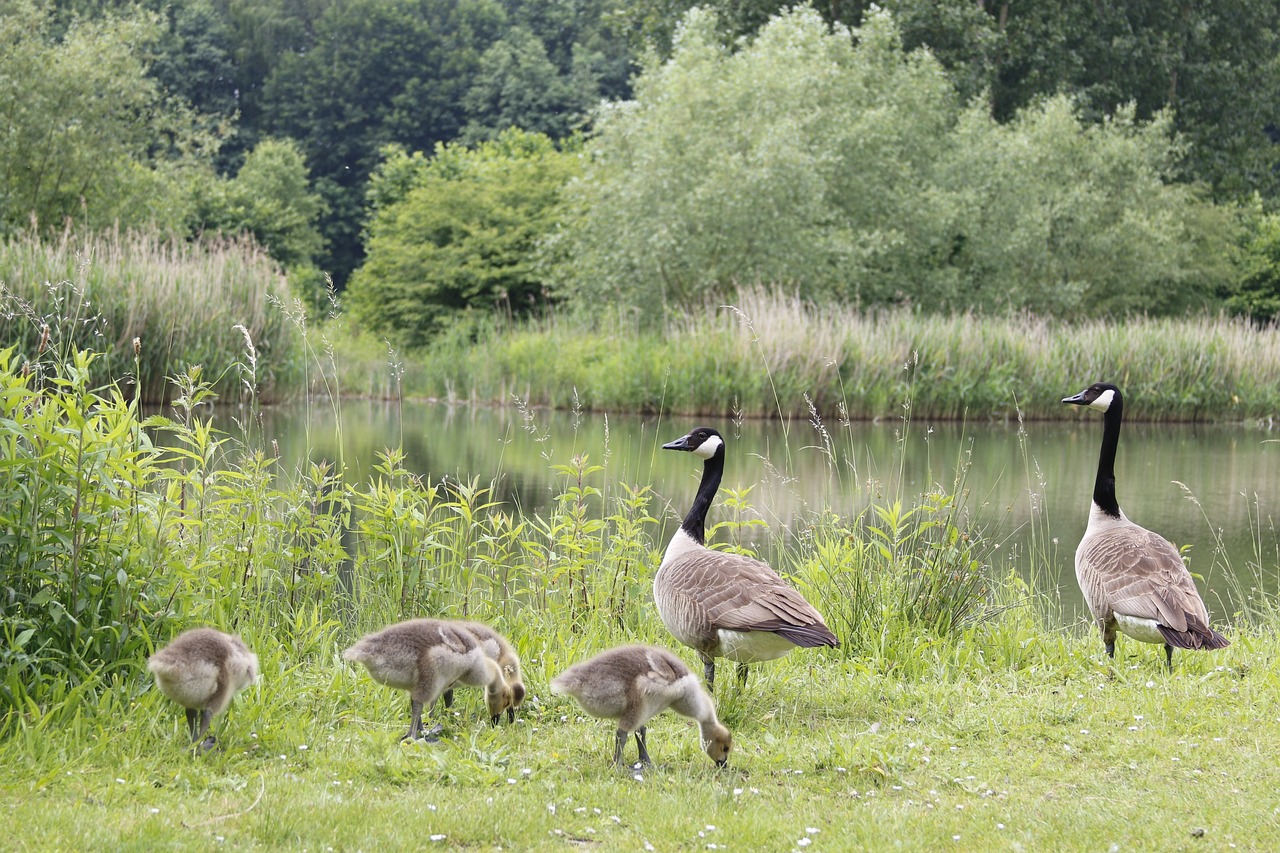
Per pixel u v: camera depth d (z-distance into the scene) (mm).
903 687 7633
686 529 7734
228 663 5574
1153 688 7508
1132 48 55031
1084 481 18969
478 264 42156
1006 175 40156
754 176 33469
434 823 4984
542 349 33250
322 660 7547
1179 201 44219
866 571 9297
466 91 71062
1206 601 11352
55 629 6340
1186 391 31891
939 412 30594
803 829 5090
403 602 8555
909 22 49406
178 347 24938
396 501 8641
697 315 32469
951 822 5242
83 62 34781
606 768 5906
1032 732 6676
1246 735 6551
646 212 35000
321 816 4965
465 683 6430
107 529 6855
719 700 6988
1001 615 9711
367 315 44125
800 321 30312
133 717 6004
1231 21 57531
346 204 69312
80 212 34406
